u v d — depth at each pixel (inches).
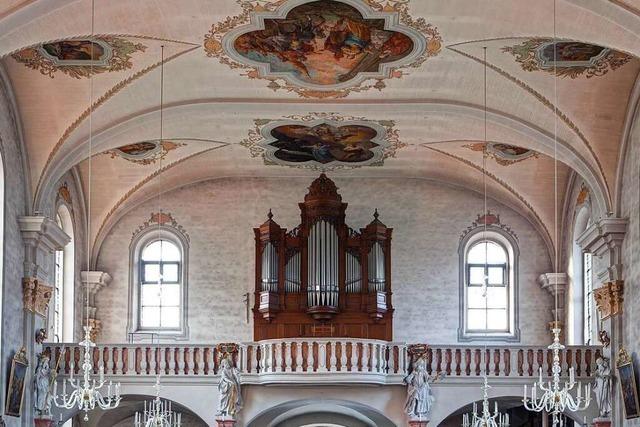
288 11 1001.5
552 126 1214.9
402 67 1141.1
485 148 1380.4
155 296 1499.8
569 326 1444.4
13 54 1093.1
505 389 1316.4
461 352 1326.3
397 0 978.1
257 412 1317.7
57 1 916.0
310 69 1149.7
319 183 1445.6
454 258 1504.7
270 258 1434.5
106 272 1488.7
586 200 1370.6
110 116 1211.2
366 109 1248.2
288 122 1302.9
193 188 1519.4
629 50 969.5
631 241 1209.4
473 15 1000.9
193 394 1316.4
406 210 1514.5
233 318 1492.4
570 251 1444.4
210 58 1114.7
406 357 1321.4
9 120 1168.2
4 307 1149.1
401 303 1493.6
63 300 1416.1
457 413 1438.2
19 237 1205.1
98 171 1444.4
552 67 1114.7
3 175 1148.5
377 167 1488.7
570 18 959.0
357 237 1443.2
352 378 1285.7
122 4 957.2
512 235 1504.7
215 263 1504.7
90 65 1118.4
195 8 991.0
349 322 1429.6
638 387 1175.6
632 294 1205.1
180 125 1298.0
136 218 1510.8
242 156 1448.1
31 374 1229.1
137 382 1315.2
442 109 1237.1
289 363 1296.8
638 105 1171.3
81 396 922.7
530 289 1496.1
